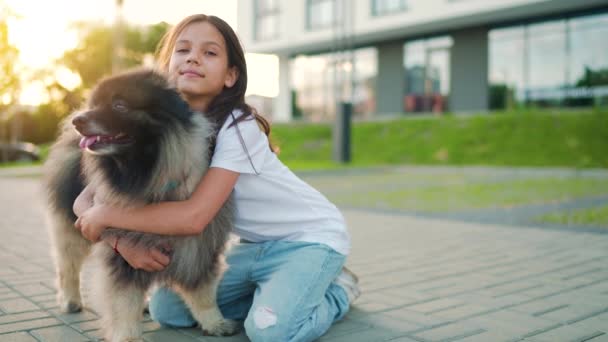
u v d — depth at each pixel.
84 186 2.93
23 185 12.21
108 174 2.48
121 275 2.56
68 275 3.15
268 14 25.00
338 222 2.98
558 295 3.56
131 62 25.11
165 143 2.42
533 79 18.97
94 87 2.52
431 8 19.06
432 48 21.44
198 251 2.64
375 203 8.60
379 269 4.33
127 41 24.50
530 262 4.54
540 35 18.66
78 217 2.69
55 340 2.73
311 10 23.19
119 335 2.56
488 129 17.34
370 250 5.09
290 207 2.86
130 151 2.41
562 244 5.28
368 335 2.83
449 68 21.03
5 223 6.64
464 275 4.12
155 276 2.63
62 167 3.05
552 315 3.15
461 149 16.84
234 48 2.82
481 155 16.12
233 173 2.55
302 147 19.89
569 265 4.41
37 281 3.85
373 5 21.05
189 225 2.41
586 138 15.38
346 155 16.84
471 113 19.27
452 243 5.40
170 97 2.47
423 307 3.32
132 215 2.42
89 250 3.13
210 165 2.60
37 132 29.67
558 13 18.00
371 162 17.33
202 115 2.64
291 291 2.59
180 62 2.75
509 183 11.09
